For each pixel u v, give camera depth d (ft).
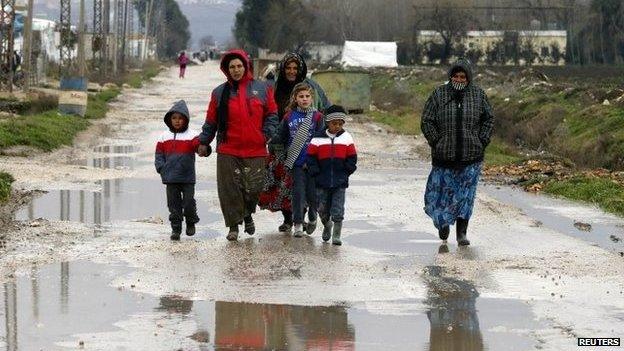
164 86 373.40
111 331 45.75
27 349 42.78
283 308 50.49
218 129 69.46
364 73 225.35
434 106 69.21
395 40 514.27
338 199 67.82
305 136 69.31
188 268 59.36
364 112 225.97
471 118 68.54
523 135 160.15
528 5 447.01
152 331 45.91
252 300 52.01
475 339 45.42
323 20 573.33
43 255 62.03
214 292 53.52
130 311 49.29
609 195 90.17
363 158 130.82
